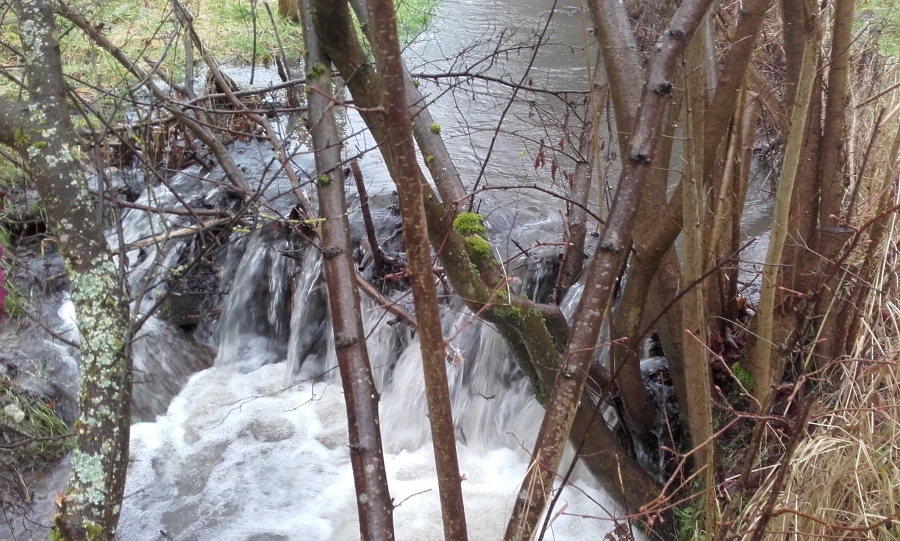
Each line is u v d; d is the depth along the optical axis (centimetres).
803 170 276
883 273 272
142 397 466
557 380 177
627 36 229
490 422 433
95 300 167
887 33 455
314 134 207
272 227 514
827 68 297
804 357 293
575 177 366
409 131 126
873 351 274
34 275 495
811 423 264
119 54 310
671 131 237
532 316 245
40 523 357
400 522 388
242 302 521
